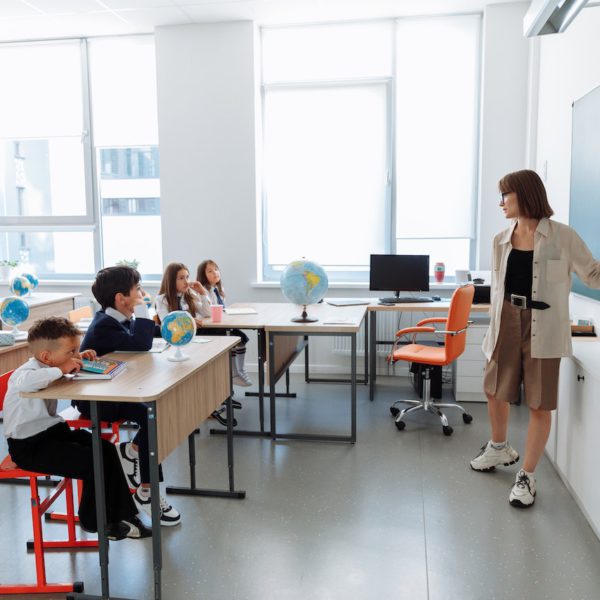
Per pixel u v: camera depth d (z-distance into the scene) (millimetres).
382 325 5023
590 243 3004
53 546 2330
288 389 4500
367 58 5043
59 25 5020
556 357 2490
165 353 2492
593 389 2303
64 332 1975
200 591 2023
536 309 2496
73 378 2041
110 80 5383
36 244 5758
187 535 2402
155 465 1924
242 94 5039
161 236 5336
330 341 5199
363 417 3961
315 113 5137
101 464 1934
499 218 4828
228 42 5008
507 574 2096
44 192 5637
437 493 2768
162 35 5078
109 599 1978
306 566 2162
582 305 3307
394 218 5102
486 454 2996
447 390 4652
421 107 4992
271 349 3451
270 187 5273
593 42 3094
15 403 1957
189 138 5156
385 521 2498
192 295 3729
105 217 5613
